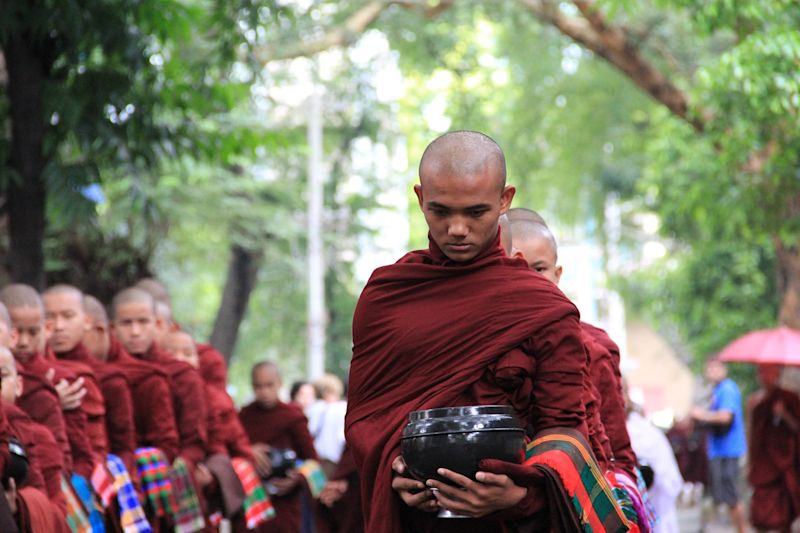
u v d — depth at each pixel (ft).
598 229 128.06
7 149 43.04
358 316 17.72
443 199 16.98
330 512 48.32
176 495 36.96
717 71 60.49
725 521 79.20
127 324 38.42
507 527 17.13
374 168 113.09
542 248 22.65
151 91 44.57
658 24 77.87
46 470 28.37
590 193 124.06
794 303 76.38
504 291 17.11
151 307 38.83
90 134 43.55
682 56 89.04
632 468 21.95
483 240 17.21
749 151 63.93
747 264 102.53
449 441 16.55
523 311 17.03
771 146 67.15
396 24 90.43
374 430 17.43
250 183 85.61
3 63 48.24
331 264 120.78
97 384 33.30
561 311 17.03
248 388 150.41
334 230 115.85
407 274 17.43
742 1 59.16
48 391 30.17
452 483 16.71
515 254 19.81
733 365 98.63
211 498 41.34
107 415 34.81
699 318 107.86
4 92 45.80
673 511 41.57
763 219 70.03
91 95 43.62
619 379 23.06
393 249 118.93
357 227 113.91
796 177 65.41
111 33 42.32
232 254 95.09
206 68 45.98
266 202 91.15
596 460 17.75
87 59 43.42
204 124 63.82
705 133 69.21
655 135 111.65
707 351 106.42
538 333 17.06
